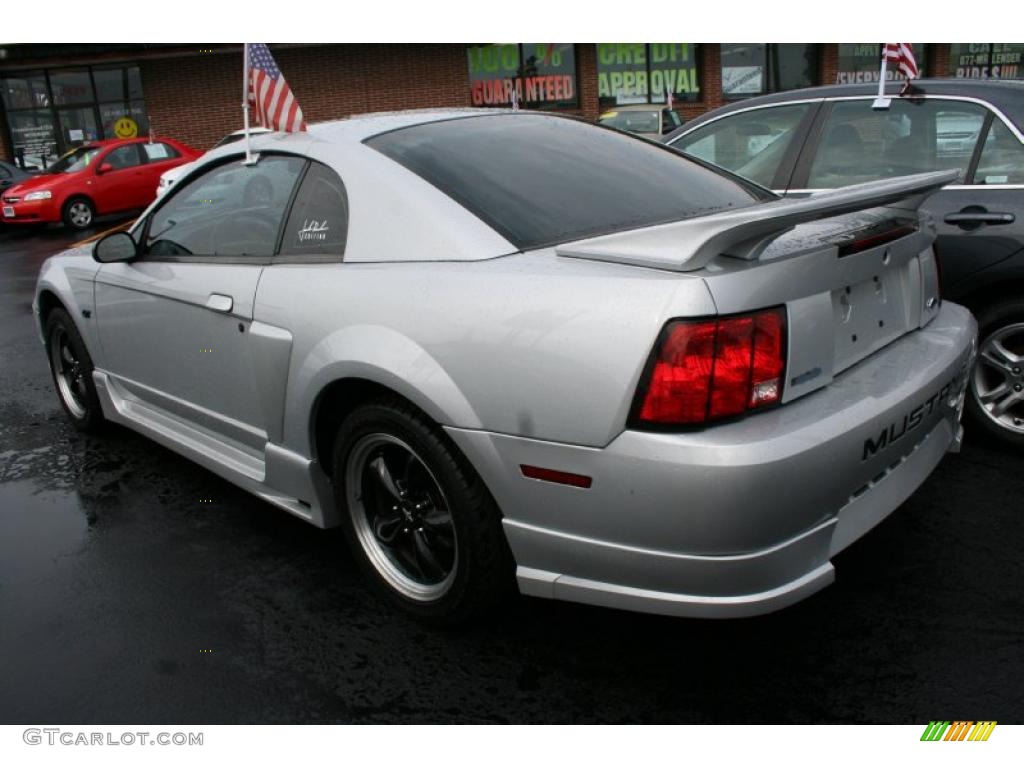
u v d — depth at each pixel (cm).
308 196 285
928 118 382
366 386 257
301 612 277
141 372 366
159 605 284
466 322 224
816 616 262
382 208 259
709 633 257
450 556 259
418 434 239
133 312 355
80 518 350
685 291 196
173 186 349
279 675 246
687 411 196
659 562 205
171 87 2048
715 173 318
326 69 2050
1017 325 355
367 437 259
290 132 306
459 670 245
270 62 304
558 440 210
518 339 214
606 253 217
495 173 269
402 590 269
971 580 276
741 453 192
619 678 239
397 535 271
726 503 194
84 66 2041
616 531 208
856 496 223
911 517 317
